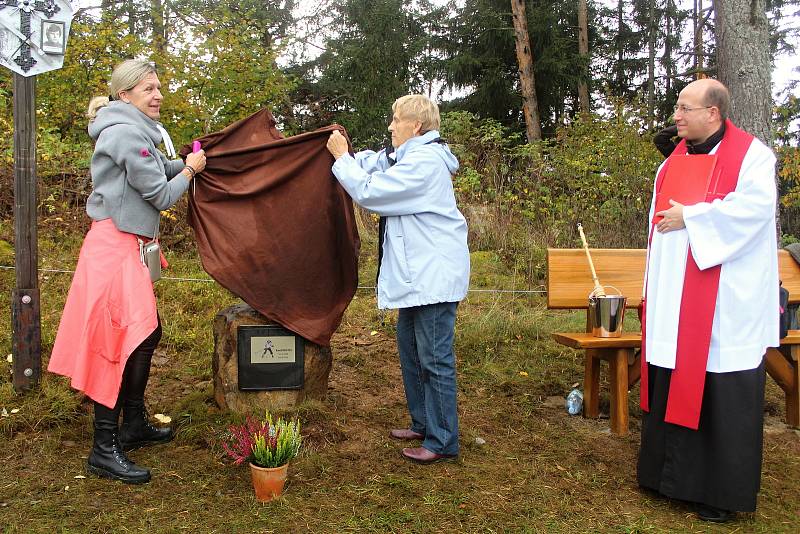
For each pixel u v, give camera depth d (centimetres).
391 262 336
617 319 394
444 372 336
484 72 1911
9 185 712
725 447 298
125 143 303
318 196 369
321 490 306
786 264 475
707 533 291
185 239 736
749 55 671
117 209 309
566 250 442
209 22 1005
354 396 429
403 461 339
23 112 380
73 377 299
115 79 315
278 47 1048
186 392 418
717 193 305
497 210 865
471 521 287
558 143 1180
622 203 905
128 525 271
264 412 372
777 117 1037
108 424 309
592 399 419
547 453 363
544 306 665
